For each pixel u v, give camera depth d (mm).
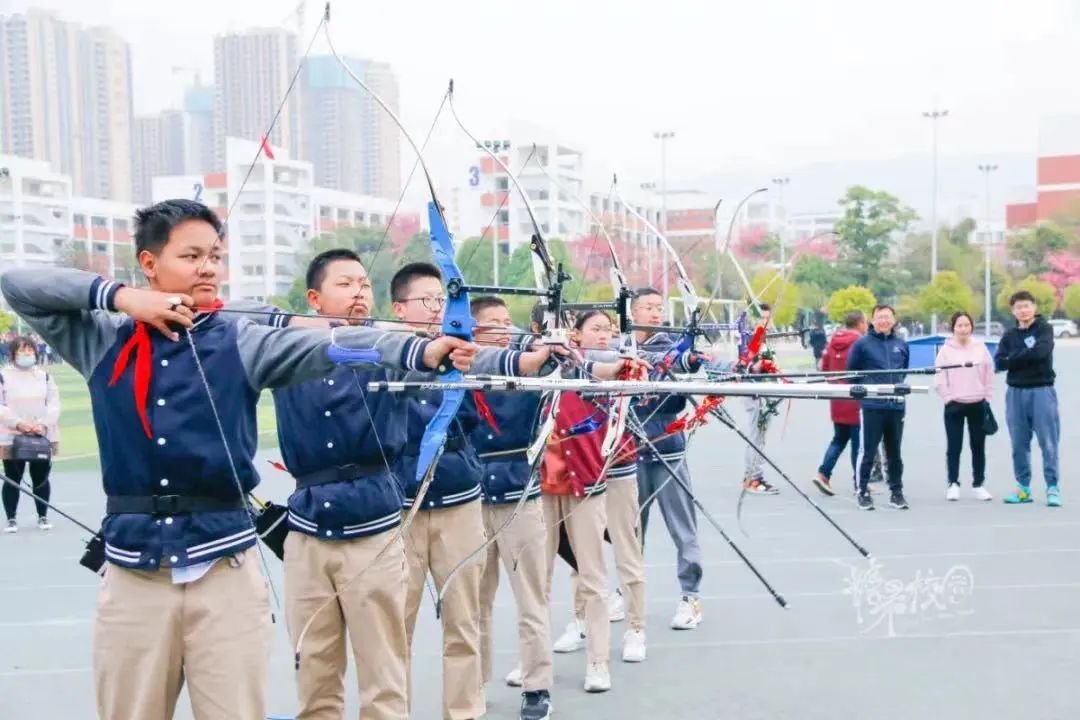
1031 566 7125
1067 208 65125
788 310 26578
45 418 9508
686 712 4617
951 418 10039
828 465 10445
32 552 8500
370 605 3762
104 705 2973
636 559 5426
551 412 4320
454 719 4348
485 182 20734
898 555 7539
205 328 3041
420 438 4285
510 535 4680
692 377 5164
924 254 57812
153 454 2912
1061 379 28391
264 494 11109
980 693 4742
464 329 3227
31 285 2916
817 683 4930
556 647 5684
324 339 3025
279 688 5016
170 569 2904
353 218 16938
